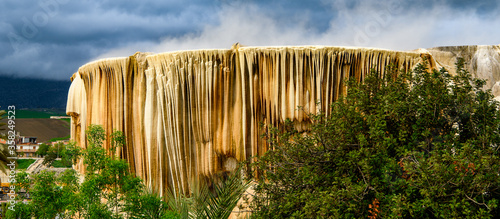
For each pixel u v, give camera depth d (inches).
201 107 644.7
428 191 331.3
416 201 345.1
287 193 421.7
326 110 640.4
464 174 334.3
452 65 709.9
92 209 398.3
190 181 645.3
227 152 644.7
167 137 657.0
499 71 711.1
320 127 442.0
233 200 542.9
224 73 643.5
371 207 357.1
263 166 462.0
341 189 382.0
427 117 407.5
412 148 395.9
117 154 680.4
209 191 602.5
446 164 352.5
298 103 635.5
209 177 645.3
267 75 640.4
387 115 410.6
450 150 371.9
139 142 680.4
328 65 639.8
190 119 648.4
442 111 423.8
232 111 648.4
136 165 682.2
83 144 756.0
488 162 329.4
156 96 668.7
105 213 403.5
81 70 746.2
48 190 399.9
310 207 359.9
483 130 400.8
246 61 642.2
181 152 650.2
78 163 714.2
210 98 641.6
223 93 647.1
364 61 651.5
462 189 335.0
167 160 666.8
